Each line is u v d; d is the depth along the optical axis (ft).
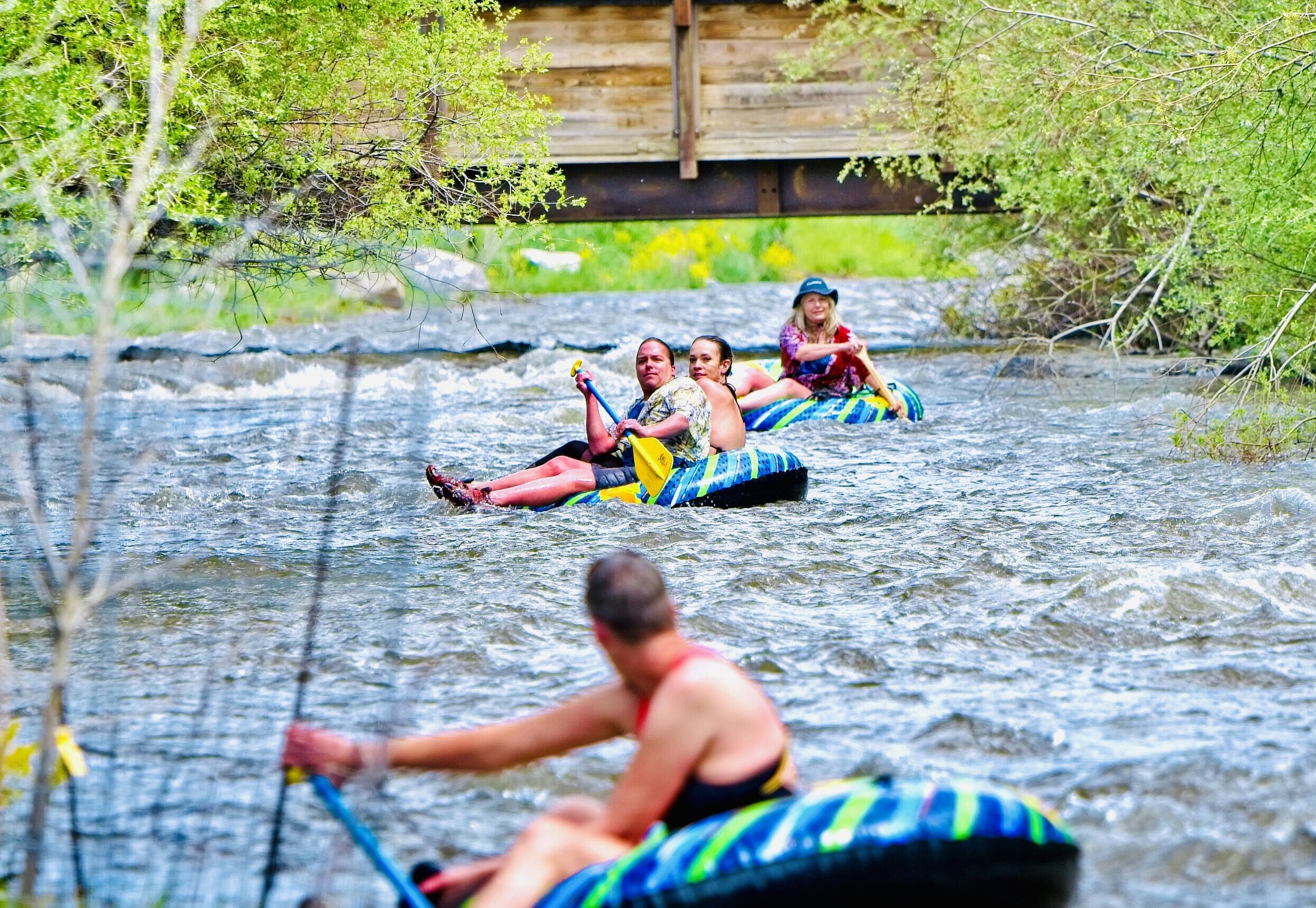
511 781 54.39
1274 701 61.67
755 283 408.67
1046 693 63.36
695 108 200.95
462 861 47.93
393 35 140.97
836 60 203.10
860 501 110.93
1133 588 77.87
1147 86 138.72
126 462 89.61
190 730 59.11
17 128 86.63
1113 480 115.85
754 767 39.19
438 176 149.59
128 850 47.32
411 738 44.68
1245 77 121.80
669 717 39.22
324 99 135.64
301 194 123.54
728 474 109.60
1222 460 123.03
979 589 81.66
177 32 108.47
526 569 88.79
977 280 238.27
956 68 179.01
